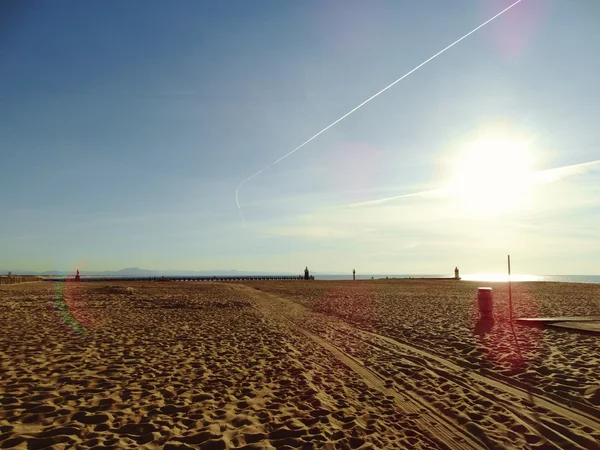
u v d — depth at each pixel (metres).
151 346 11.94
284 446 5.46
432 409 6.98
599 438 5.66
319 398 7.46
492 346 11.73
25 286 44.44
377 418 6.56
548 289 38.28
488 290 16.94
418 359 10.59
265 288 43.53
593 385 7.79
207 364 9.96
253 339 13.45
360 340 13.41
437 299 28.78
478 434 5.90
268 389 8.04
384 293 35.12
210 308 23.06
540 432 5.91
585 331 13.27
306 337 13.98
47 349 11.03
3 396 7.15
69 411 6.55
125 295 31.48
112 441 5.51
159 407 6.91
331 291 38.22
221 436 5.75
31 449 5.21
